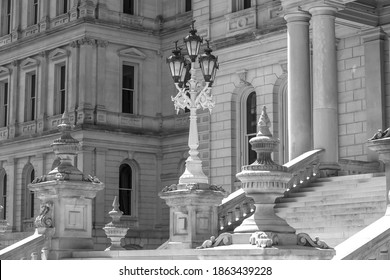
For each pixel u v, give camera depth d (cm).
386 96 3562
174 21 5916
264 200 1780
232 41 4197
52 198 2573
